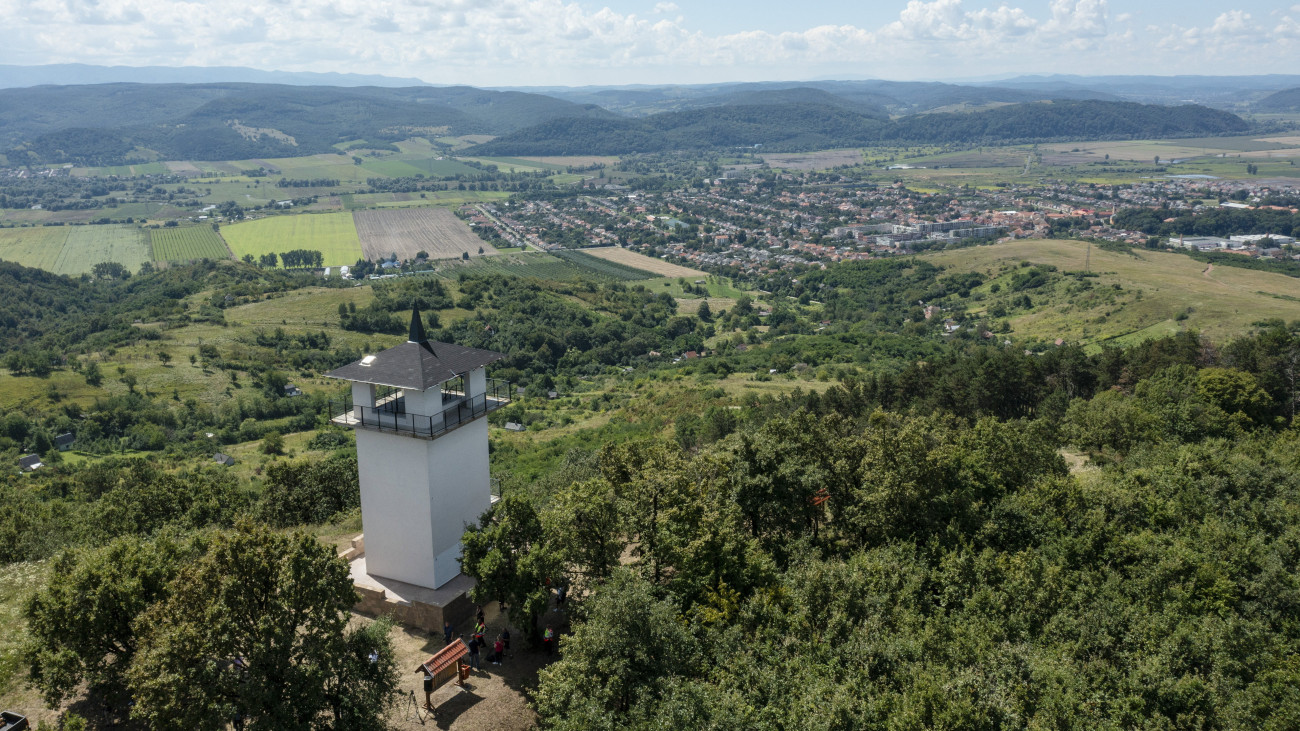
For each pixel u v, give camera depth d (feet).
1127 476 205.77
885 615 129.29
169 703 92.68
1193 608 148.77
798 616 122.42
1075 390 369.50
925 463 169.17
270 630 97.96
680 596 128.47
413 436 134.21
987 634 125.39
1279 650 139.54
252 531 106.11
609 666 106.01
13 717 103.35
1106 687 121.90
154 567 115.55
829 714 97.50
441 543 142.41
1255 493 207.51
